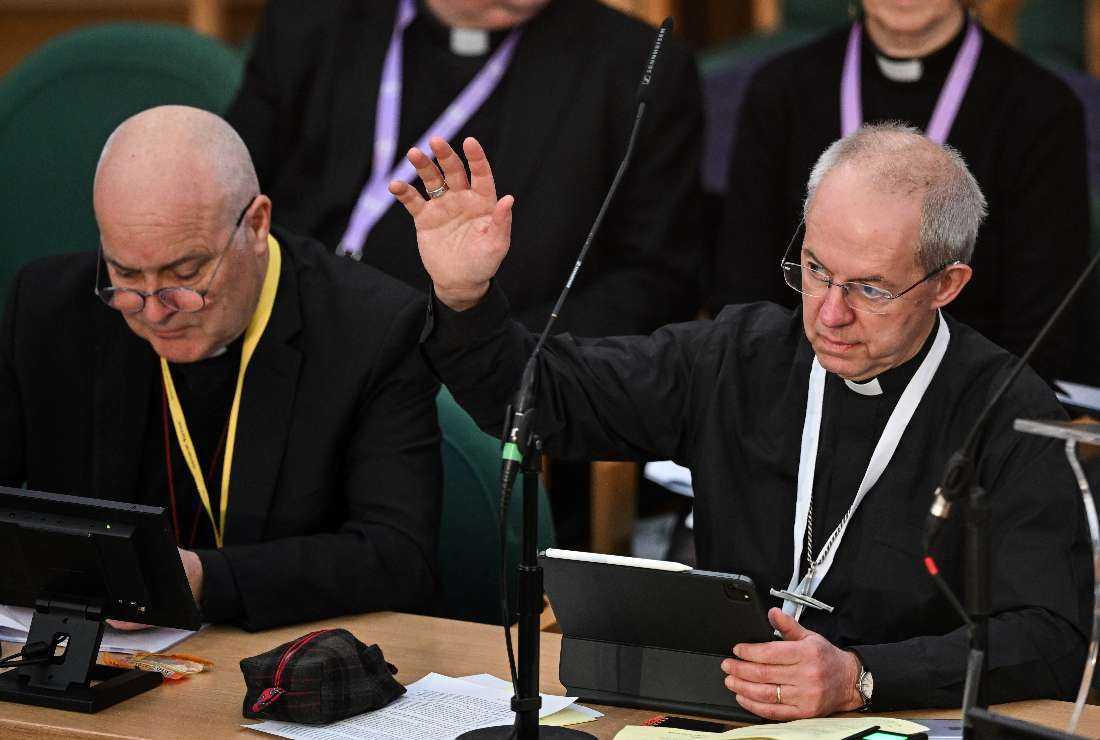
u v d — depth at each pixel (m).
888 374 10.95
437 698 9.96
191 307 11.59
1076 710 8.23
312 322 12.58
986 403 10.81
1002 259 16.75
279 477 12.37
